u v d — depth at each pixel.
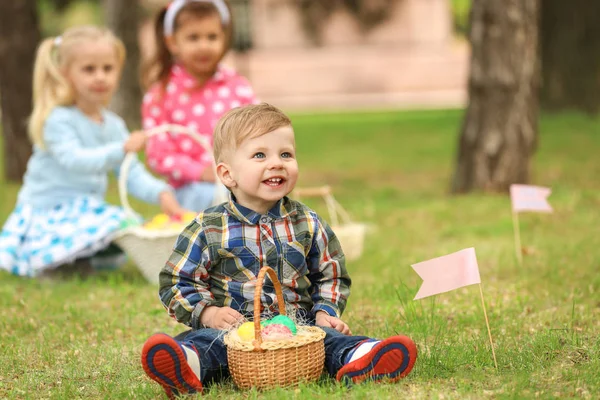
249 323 3.96
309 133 22.19
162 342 3.71
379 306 5.91
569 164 14.13
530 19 11.23
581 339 4.72
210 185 7.79
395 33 35.56
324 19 35.25
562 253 7.34
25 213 7.45
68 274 7.44
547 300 5.88
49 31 41.69
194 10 7.71
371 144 19.53
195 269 4.19
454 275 4.35
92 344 5.19
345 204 11.23
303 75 35.06
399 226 9.48
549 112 21.30
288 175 4.16
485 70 11.30
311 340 3.88
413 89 35.31
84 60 7.27
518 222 9.13
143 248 6.89
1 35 13.58
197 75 7.98
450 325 5.32
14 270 7.29
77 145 7.24
